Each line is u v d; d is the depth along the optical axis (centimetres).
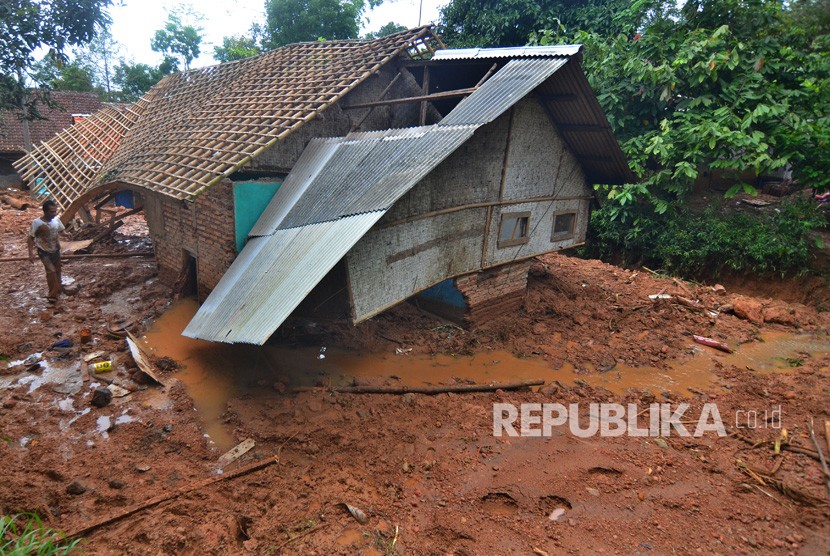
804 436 626
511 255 995
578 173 1103
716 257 1393
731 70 1369
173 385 718
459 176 822
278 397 685
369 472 543
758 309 1098
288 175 918
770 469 562
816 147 1223
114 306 1023
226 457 562
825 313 1126
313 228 731
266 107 978
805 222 1316
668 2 1502
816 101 1320
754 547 452
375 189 705
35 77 849
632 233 1537
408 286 790
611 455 584
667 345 931
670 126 1477
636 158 1484
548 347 905
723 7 1409
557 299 1123
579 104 895
